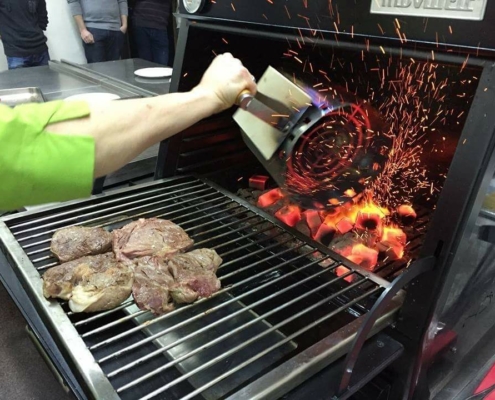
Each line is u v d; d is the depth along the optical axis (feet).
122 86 6.56
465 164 2.25
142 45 13.19
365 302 2.87
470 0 2.03
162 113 2.39
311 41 2.86
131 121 2.29
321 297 3.03
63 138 2.10
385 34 2.39
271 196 4.31
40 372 4.23
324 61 4.06
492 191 2.40
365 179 3.27
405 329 2.62
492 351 3.34
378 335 2.69
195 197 4.06
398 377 2.73
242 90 2.62
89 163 2.14
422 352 2.60
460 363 3.22
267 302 3.06
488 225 2.55
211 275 2.94
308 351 2.34
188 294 2.78
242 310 2.64
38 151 2.03
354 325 2.53
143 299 2.74
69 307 2.72
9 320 4.85
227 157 4.71
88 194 2.27
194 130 4.27
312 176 3.24
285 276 2.99
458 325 2.99
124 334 2.47
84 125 2.17
